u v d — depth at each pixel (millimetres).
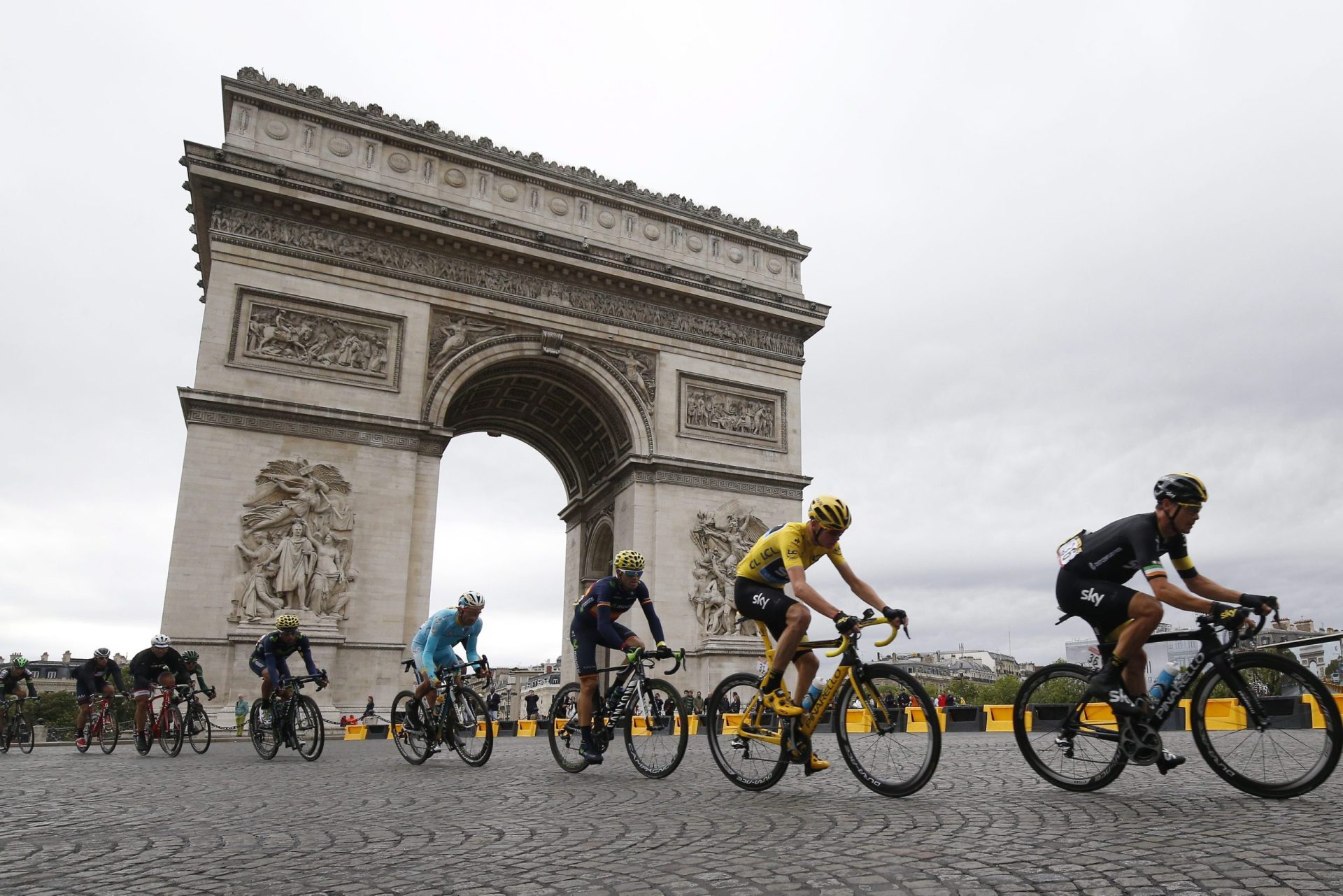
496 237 59844
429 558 53906
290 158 56000
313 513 50906
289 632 23922
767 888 6879
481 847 8992
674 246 68000
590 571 71688
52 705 152250
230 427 50188
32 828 10734
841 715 12336
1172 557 11602
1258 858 7281
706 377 66250
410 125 59906
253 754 27328
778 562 13109
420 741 20766
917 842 8414
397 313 56594
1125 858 7414
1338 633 14773
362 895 7020
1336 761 9898
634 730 16000
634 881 7242
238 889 7320
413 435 54656
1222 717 10875
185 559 47406
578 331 62469
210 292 51750
